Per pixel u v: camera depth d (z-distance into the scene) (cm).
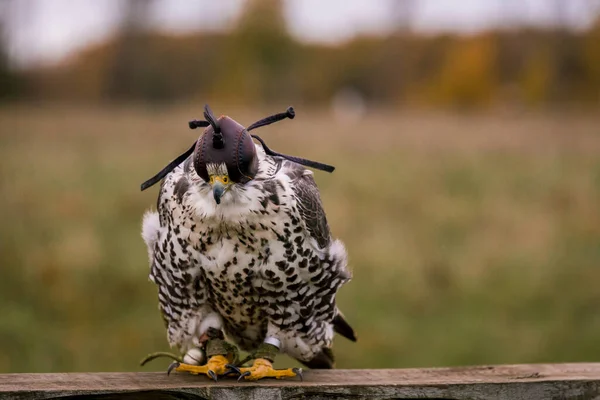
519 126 3262
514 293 1214
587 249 1378
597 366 543
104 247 1295
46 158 2169
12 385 469
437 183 1864
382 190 1739
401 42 6341
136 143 2473
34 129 2920
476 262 1298
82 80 6262
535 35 5781
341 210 1533
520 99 5459
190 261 531
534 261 1312
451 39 6203
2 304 1137
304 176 559
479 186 1850
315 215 540
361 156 2222
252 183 511
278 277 533
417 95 5978
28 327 1077
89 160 2122
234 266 524
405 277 1241
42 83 6028
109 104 5134
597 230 1460
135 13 6469
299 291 547
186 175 526
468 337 1091
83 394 462
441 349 1071
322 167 511
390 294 1202
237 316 565
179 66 6350
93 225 1418
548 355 1059
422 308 1174
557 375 512
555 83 5503
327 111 4569
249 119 3091
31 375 495
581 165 2147
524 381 495
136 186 1773
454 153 2336
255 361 532
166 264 545
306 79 6388
